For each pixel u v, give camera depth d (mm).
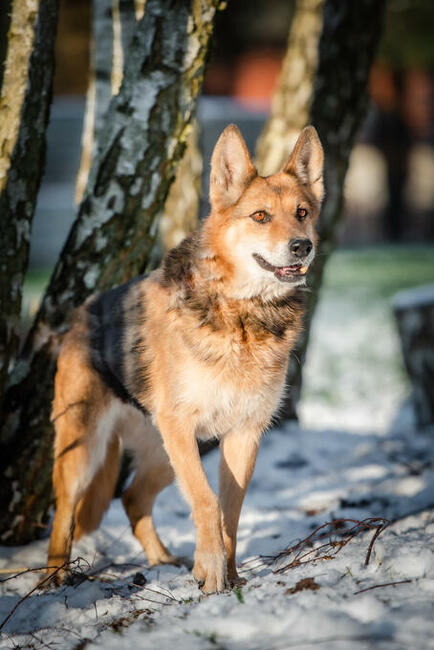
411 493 9094
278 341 7008
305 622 4770
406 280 34375
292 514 8914
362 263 41281
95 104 10422
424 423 14180
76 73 48094
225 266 6941
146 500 7879
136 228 8141
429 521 7137
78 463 7352
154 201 8156
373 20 11430
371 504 8727
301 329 7434
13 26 7434
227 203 7172
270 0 53406
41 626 5852
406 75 55406
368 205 59500
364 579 5629
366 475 10492
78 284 8125
